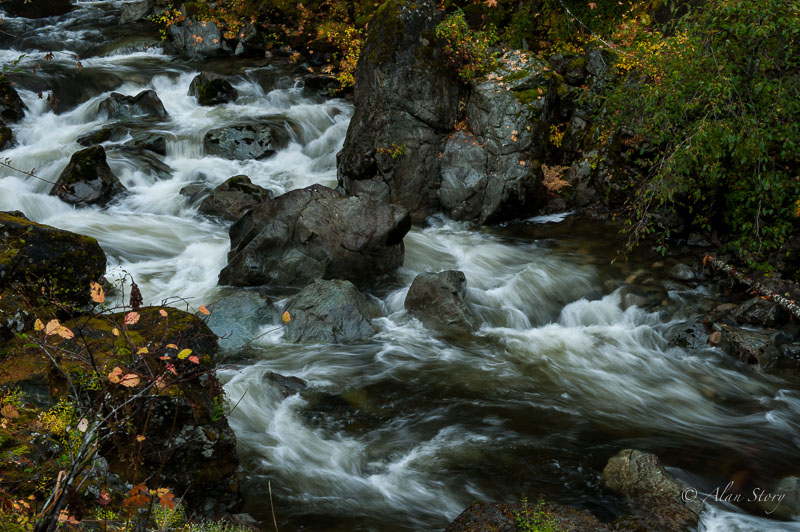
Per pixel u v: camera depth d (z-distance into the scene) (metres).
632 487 5.64
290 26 18.50
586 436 6.61
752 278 9.34
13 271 5.31
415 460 6.12
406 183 11.51
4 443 3.73
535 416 6.92
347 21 18.16
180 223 11.39
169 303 8.81
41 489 3.51
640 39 11.85
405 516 5.36
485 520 4.68
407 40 11.38
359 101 11.92
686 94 9.04
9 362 4.30
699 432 6.80
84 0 22.42
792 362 8.20
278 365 7.69
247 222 9.62
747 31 8.31
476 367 7.86
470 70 11.73
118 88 16.09
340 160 11.91
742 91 8.74
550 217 11.74
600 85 11.94
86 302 5.84
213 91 15.64
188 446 4.50
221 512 4.81
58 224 10.90
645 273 9.93
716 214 10.40
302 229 9.27
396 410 6.93
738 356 8.23
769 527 5.30
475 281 9.90
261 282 9.34
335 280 8.84
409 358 7.97
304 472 5.86
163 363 4.30
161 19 19.75
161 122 14.57
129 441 4.03
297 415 6.75
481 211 11.50
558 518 4.69
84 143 13.44
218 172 13.12
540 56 12.75
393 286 9.76
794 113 8.86
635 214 11.08
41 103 15.02
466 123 11.78
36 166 12.66
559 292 9.69
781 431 6.85
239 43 17.94
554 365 8.02
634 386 7.68
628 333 8.79
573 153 12.07
